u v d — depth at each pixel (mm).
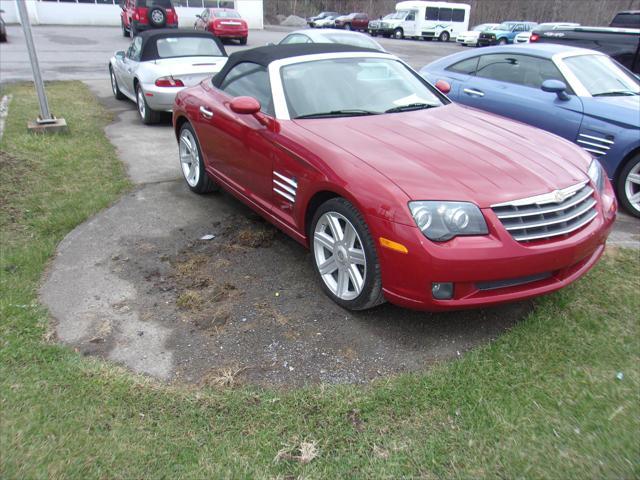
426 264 2559
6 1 29375
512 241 2613
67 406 2311
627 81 5648
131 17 22156
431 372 2605
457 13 36438
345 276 3094
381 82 4082
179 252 3895
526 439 2182
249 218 4562
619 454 2105
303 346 2826
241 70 4410
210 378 2549
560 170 3008
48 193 4836
